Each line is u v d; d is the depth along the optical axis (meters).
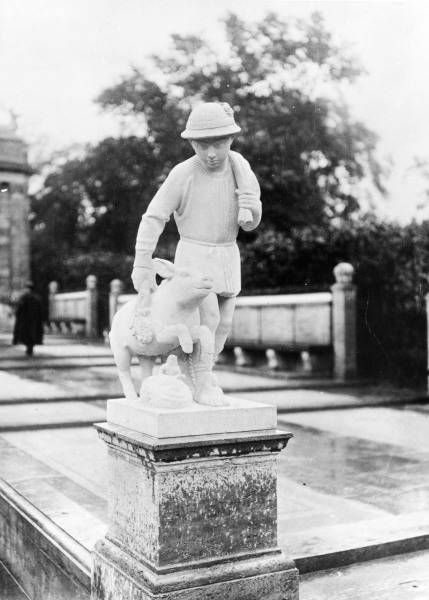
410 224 17.12
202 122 3.47
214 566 3.27
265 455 3.41
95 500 5.45
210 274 3.67
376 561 4.38
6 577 5.39
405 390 13.05
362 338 14.45
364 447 7.96
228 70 22.53
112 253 26.50
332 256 18.17
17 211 27.70
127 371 3.88
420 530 4.68
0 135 26.81
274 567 3.36
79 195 26.30
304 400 11.62
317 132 21.64
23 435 8.55
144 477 3.28
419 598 3.83
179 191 3.64
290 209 21.14
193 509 3.24
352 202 21.20
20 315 18.86
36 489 5.73
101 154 24.39
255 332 16.98
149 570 3.21
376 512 5.25
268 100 22.22
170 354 3.71
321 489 6.01
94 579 3.64
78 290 27.02
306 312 15.38
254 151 21.25
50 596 4.48
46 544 4.55
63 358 18.09
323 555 4.24
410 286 15.23
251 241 20.28
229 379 14.56
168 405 3.33
